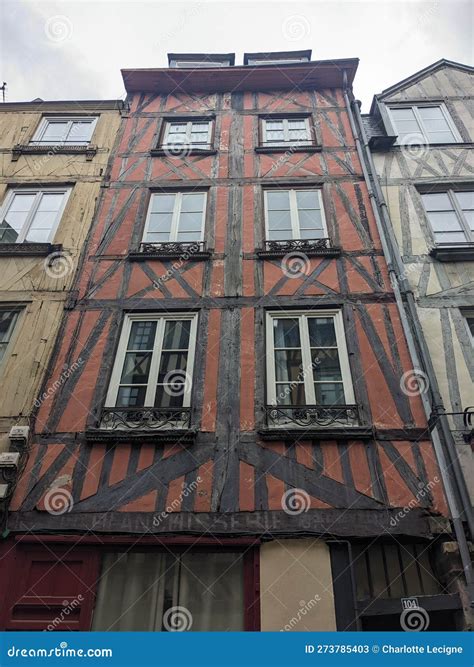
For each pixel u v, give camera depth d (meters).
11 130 9.68
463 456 5.39
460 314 6.60
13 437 5.48
